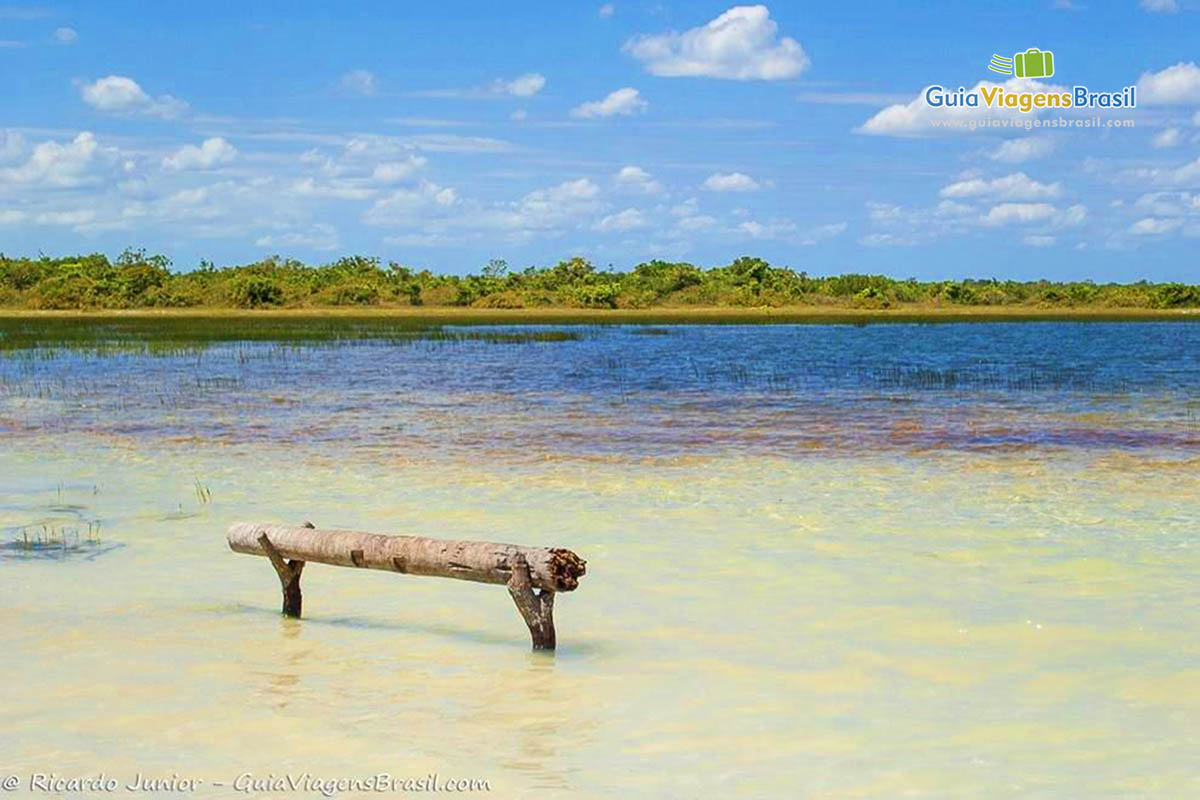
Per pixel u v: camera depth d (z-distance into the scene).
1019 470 17.20
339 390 31.42
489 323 79.88
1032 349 51.06
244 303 99.12
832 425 23.11
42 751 6.78
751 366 40.38
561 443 20.53
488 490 15.66
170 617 9.71
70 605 10.06
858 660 8.43
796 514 13.85
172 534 13.04
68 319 80.38
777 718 7.31
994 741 6.93
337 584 10.90
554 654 8.67
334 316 89.56
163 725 7.20
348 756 6.74
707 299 112.31
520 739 7.00
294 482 16.44
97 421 24.22
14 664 8.38
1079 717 7.30
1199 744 6.88
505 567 8.75
